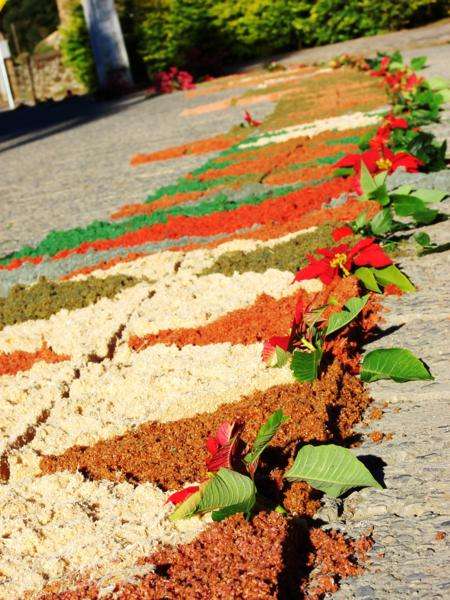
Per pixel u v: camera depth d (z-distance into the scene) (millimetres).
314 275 1887
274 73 8781
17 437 1546
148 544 1187
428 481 1247
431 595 1047
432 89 4508
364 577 1100
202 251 2521
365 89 5867
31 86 14609
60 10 15211
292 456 1323
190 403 1553
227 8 10914
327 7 10758
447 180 2701
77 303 2238
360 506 1229
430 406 1437
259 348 1725
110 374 1760
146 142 5762
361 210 2490
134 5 10922
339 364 1551
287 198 3045
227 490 1167
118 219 3441
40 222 3744
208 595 1053
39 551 1238
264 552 1104
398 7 10531
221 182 3686
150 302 2121
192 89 9312
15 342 2051
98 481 1363
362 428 1414
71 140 6941
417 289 1887
